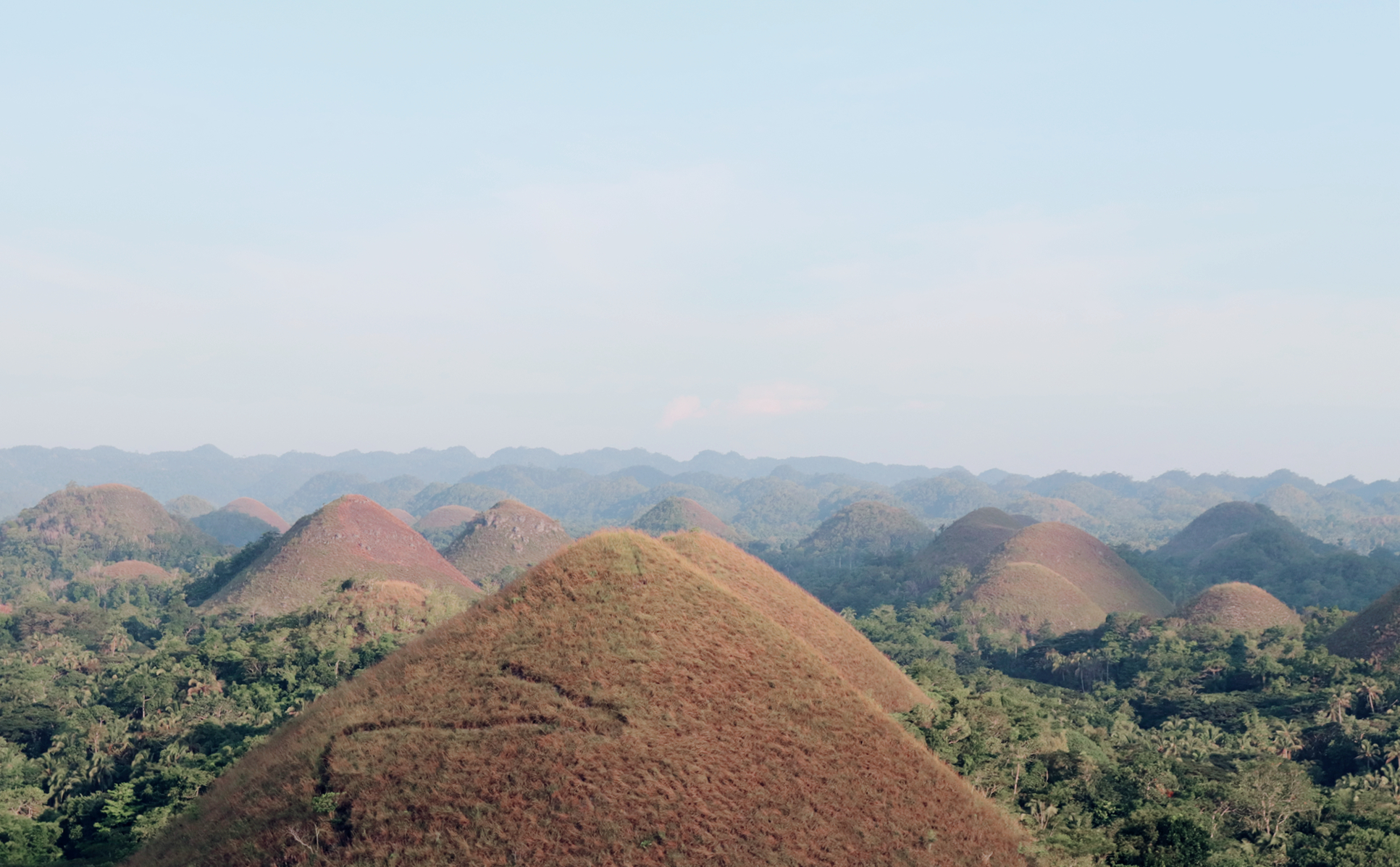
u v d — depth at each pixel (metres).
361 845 36.91
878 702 58.84
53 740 99.44
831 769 42.66
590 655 46.09
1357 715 106.62
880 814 41.03
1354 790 76.19
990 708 63.28
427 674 46.78
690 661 46.72
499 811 37.50
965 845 40.94
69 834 73.12
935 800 43.12
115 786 80.75
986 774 51.75
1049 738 69.94
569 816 37.38
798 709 45.81
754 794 39.97
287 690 105.81
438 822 37.25
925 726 56.47
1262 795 67.56
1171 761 77.62
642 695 43.84
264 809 40.50
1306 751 97.00
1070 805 56.78
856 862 38.25
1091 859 44.81
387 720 43.78
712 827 37.84
